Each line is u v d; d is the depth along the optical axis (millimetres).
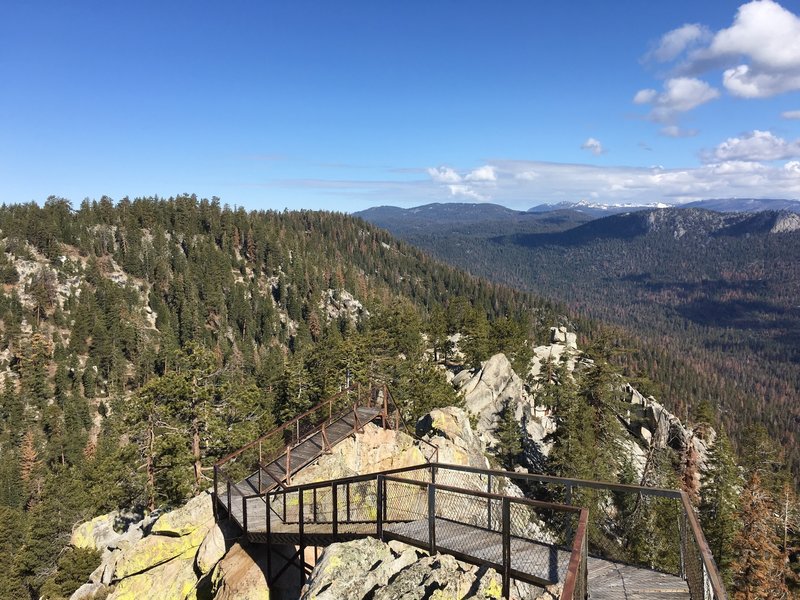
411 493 15414
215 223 184375
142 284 152500
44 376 99938
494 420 46312
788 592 26828
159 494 28594
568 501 8977
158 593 14578
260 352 135375
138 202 183750
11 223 147500
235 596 12062
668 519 26438
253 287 162375
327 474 18297
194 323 130875
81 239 155875
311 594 7961
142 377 111312
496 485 25781
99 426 95438
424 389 43688
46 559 35625
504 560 7586
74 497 38781
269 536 12594
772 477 45688
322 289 173500
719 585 5043
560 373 51000
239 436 28938
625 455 37719
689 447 39188
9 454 79688
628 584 8078
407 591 7523
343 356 50125
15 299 124312
